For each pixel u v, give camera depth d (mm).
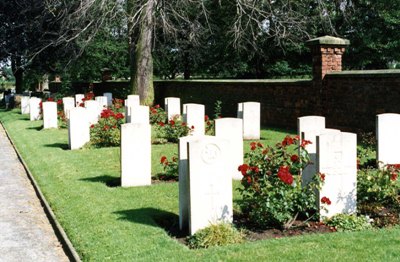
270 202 6945
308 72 33531
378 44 29000
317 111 17641
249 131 16219
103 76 40000
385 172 7953
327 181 7457
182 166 7203
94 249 6445
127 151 10039
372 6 28984
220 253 6031
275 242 6367
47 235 7680
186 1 25297
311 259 5734
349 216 7305
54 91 46750
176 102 20797
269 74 34438
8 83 69250
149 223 7445
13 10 34469
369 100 15508
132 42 26578
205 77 43312
